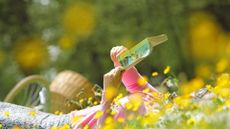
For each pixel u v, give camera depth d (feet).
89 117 16.97
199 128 12.86
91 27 64.18
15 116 18.01
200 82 16.57
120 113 15.93
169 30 64.80
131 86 17.24
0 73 62.64
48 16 65.57
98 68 65.36
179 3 65.05
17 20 66.13
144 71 62.90
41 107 25.43
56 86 25.90
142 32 64.90
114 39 64.34
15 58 63.87
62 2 65.10
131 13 64.95
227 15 65.16
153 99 16.12
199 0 64.64
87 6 64.23
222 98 14.90
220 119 12.69
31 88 26.21
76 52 64.69
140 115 14.84
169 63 62.64
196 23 64.75
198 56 53.01
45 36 65.26
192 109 14.01
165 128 13.64
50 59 63.87
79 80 25.96
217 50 47.83
